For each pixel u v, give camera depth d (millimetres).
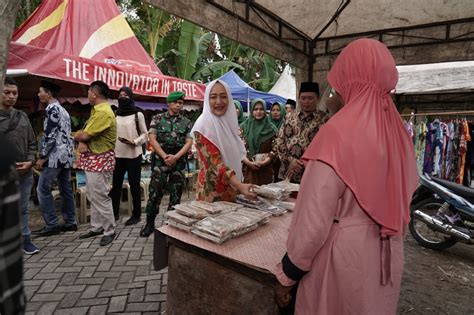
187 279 1544
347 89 1170
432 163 5891
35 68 3820
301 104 2988
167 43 10656
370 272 1065
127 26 6656
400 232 1066
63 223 4227
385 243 1117
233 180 1939
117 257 3119
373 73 1093
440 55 3949
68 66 4148
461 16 3695
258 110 3814
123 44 6320
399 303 2576
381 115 1094
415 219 3955
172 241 1577
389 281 1126
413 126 6098
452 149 5742
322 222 1027
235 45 11891
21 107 5918
